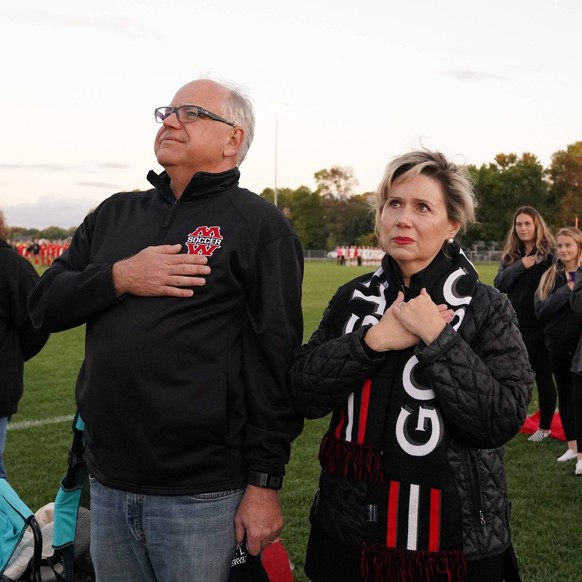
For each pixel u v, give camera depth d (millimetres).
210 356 2045
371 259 55344
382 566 1808
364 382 1933
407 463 1825
